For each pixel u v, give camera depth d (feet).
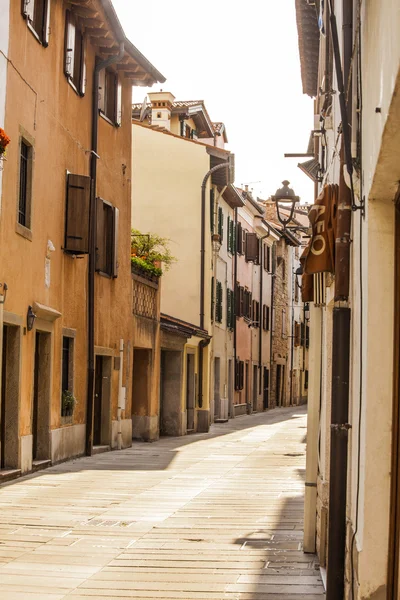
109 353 82.89
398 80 14.39
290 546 36.58
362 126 21.99
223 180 134.41
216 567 32.53
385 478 20.62
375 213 20.85
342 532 23.22
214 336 140.77
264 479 60.75
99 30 75.92
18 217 58.59
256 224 184.03
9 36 55.83
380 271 20.79
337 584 23.38
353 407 23.52
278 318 215.31
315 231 25.89
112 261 82.58
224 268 151.94
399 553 19.58
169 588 29.30
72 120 72.64
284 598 28.02
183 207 128.57
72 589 29.09
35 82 62.08
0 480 55.01
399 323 20.49
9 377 58.18
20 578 30.63
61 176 69.56
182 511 45.78
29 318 60.03
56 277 67.92
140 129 130.11
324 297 32.24
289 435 109.70
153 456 77.56
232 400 159.84
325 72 35.68
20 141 58.39
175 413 109.81
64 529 40.14
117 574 31.32
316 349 36.04
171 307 127.75
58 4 67.87
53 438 66.95
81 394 75.15
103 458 74.49
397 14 14.26
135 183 129.39
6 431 58.39
